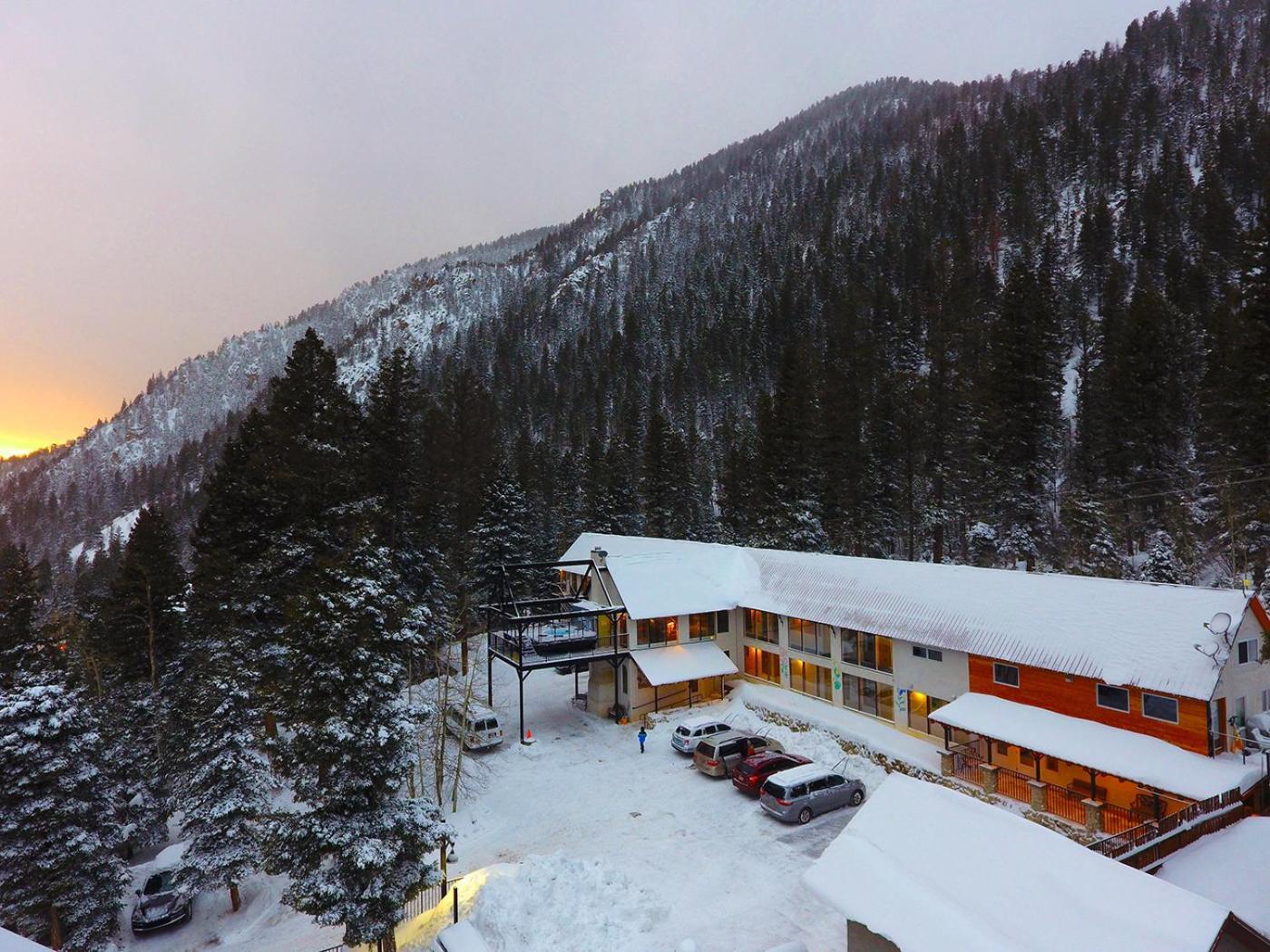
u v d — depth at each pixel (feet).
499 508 171.12
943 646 86.22
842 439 183.42
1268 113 400.26
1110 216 358.02
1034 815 70.13
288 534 114.52
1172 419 168.45
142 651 126.41
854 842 47.01
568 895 58.65
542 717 119.24
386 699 59.67
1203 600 70.59
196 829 77.77
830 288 427.74
